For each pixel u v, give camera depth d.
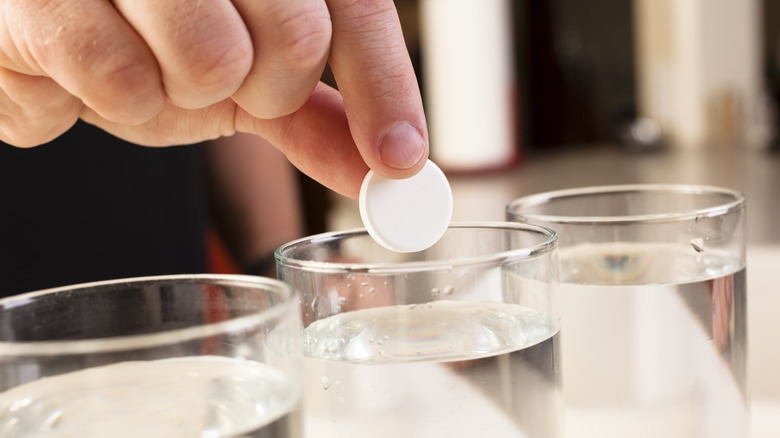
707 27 1.39
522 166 1.36
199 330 0.31
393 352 0.36
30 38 0.37
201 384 0.31
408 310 0.36
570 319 0.42
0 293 0.79
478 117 1.23
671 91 1.43
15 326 0.34
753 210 0.96
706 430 0.42
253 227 0.86
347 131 0.44
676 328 0.41
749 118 1.39
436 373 0.36
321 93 0.45
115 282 0.35
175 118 0.48
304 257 0.39
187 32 0.36
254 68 0.39
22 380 0.31
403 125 0.39
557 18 1.51
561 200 0.47
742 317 0.44
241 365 0.31
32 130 0.45
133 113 0.38
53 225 0.80
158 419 0.31
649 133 1.44
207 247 0.85
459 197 1.12
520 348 0.36
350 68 0.39
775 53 1.38
